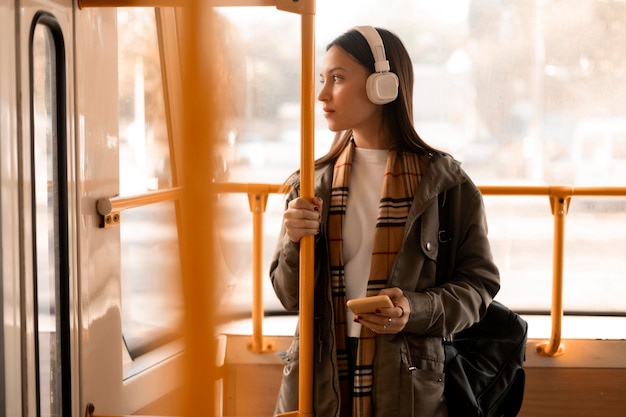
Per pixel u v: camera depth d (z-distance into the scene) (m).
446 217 2.05
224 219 3.08
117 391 2.23
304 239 1.89
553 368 3.48
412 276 1.97
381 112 2.09
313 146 1.88
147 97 2.77
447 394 2.03
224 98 3.26
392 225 2.00
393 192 2.02
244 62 3.51
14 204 1.58
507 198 3.83
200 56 1.30
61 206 1.83
